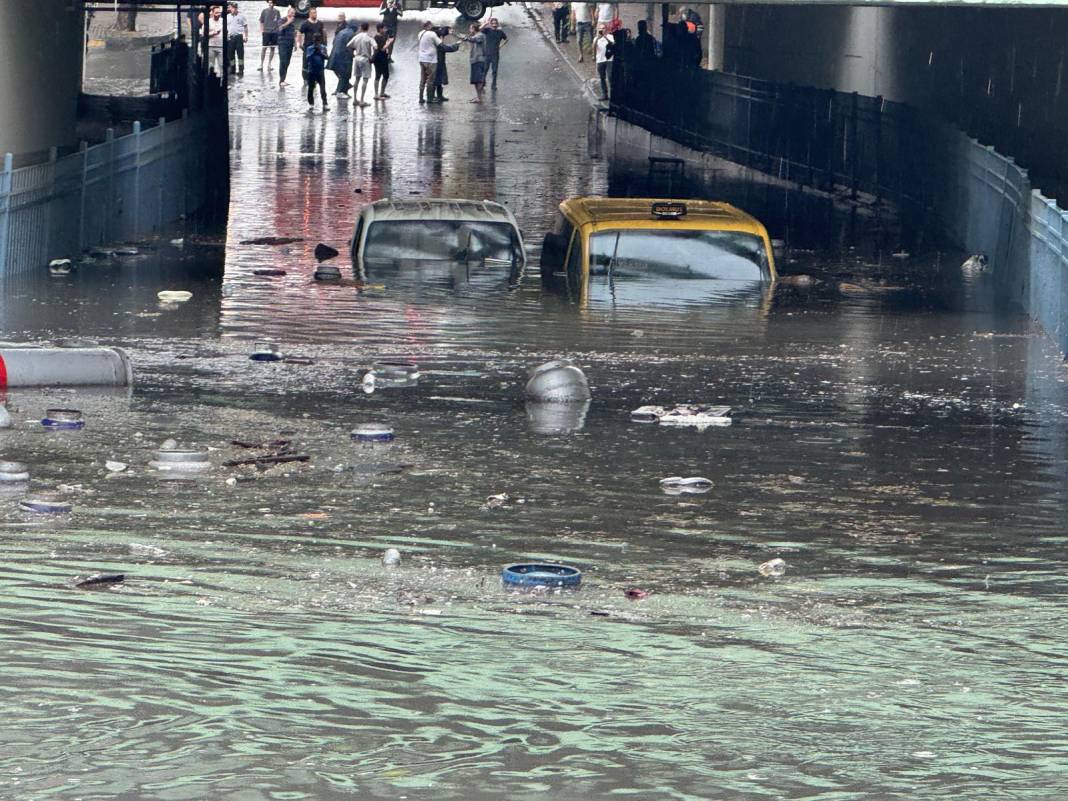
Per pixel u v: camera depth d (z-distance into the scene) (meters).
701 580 11.67
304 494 13.80
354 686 9.56
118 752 8.62
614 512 13.45
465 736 8.91
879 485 14.57
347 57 67.31
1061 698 9.59
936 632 10.67
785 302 26.41
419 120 62.47
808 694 9.59
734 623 10.77
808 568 12.00
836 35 57.72
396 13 77.19
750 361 21.20
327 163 48.12
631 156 53.97
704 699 9.48
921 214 39.00
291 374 19.50
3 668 9.70
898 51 52.53
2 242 26.86
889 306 26.64
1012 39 43.44
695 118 54.31
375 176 45.34
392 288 26.86
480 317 24.22
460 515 13.24
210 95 43.78
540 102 70.69
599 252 27.14
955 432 16.97
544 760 8.62
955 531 13.07
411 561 11.95
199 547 12.18
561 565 11.67
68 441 15.57
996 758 8.76
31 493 13.54
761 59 66.62
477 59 70.62
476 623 10.66
